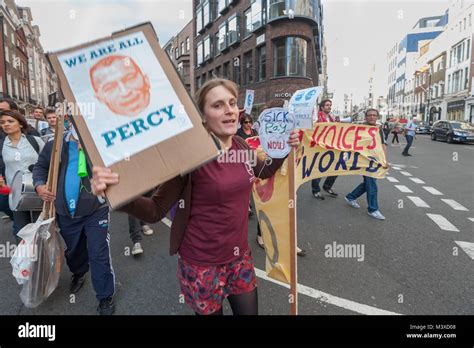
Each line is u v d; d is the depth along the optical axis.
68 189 2.56
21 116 3.45
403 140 24.56
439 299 2.72
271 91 20.73
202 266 1.61
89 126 1.21
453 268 3.27
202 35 31.31
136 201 1.38
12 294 2.94
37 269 2.52
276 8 19.84
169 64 1.33
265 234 2.45
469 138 19.30
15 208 3.08
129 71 1.27
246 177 1.63
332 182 6.51
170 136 1.27
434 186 7.33
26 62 38.25
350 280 3.07
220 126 1.58
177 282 3.10
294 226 2.10
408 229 4.47
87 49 1.25
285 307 2.64
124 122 1.24
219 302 1.68
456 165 10.48
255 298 1.82
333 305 2.66
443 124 21.59
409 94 62.38
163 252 3.82
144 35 1.33
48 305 2.74
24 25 39.75
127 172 1.20
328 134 3.98
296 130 2.02
